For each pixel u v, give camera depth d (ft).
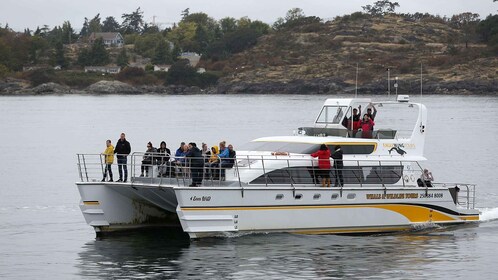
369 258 262.26
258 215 271.69
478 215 317.63
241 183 272.31
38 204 386.11
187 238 285.43
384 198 293.23
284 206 275.39
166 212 302.45
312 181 283.79
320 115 317.63
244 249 265.75
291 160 281.13
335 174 286.66
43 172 524.52
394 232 297.74
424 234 298.97
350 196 286.25
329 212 283.18
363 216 289.74
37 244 286.25
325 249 270.87
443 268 253.44
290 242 275.18
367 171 294.25
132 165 284.61
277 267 248.52
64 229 317.01
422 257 265.95
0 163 583.58
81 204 284.61
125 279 237.66
